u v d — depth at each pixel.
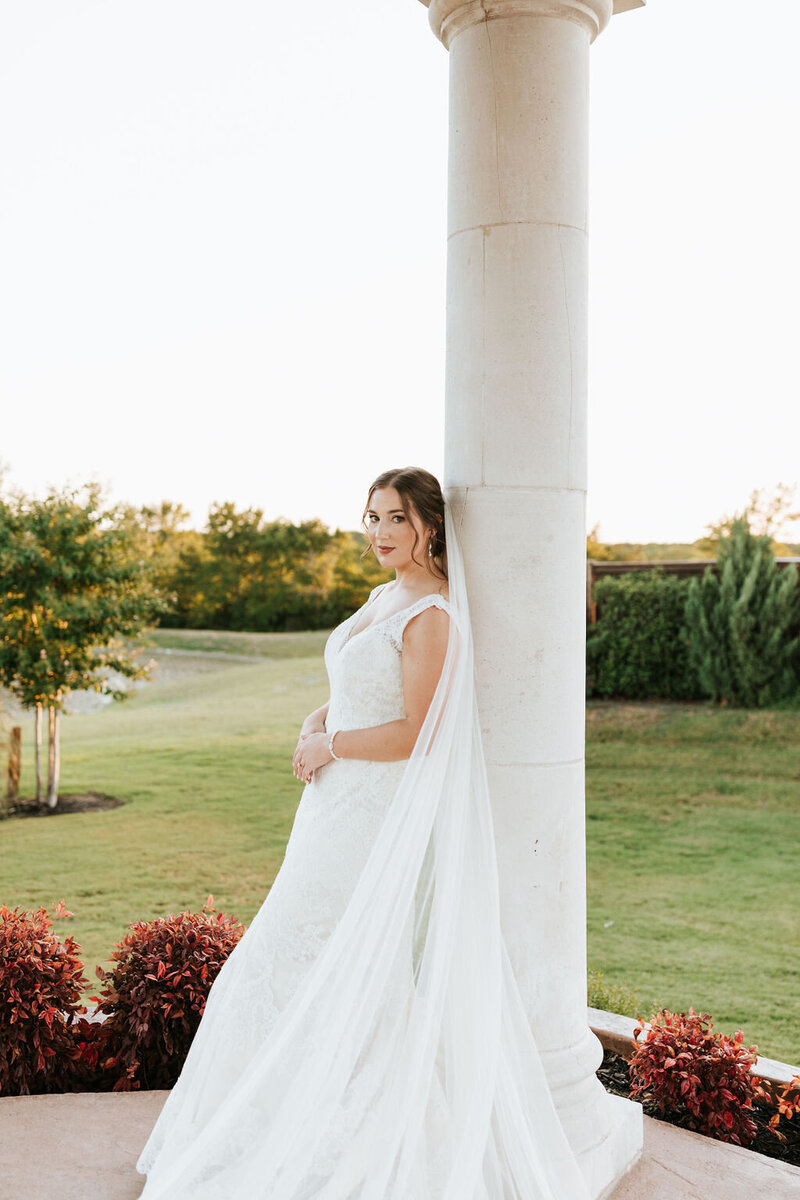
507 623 2.57
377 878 2.40
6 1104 3.05
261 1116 2.41
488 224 2.58
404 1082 2.32
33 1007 3.13
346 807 2.60
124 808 10.28
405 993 2.49
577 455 2.64
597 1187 2.58
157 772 12.23
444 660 2.50
